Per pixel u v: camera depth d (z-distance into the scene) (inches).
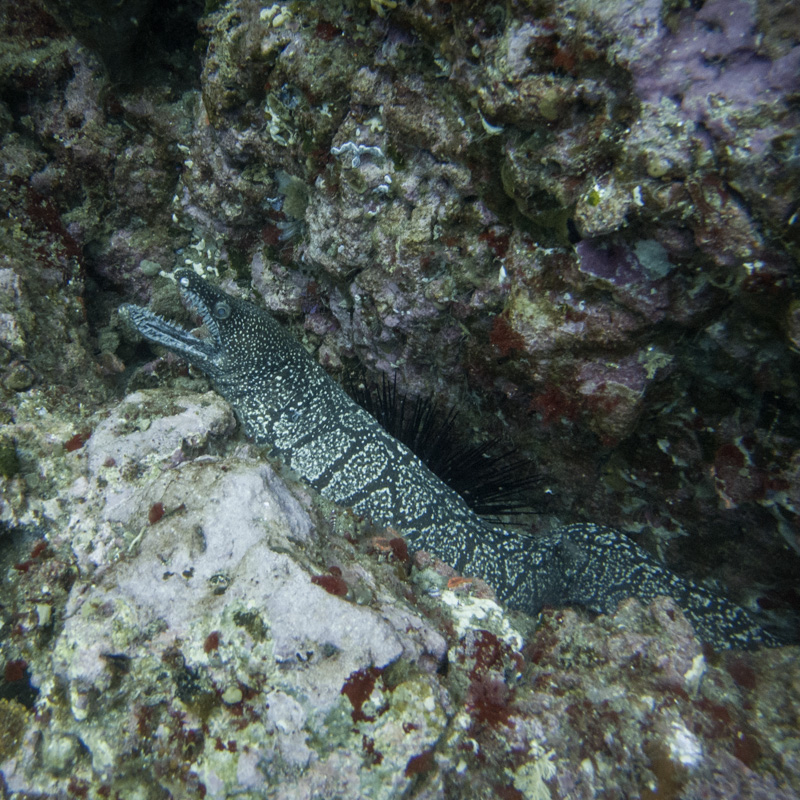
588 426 24.2
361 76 22.7
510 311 22.8
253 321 26.5
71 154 27.9
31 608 20.9
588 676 20.9
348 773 17.5
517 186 21.0
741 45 17.5
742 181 17.9
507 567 26.2
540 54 19.1
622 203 19.1
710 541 27.1
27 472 23.1
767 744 19.9
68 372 25.5
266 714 17.9
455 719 18.8
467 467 28.2
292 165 25.8
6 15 26.3
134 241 30.2
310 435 26.7
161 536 20.0
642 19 17.9
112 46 26.4
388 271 24.7
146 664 18.7
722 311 20.5
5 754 18.7
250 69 24.0
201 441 23.9
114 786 17.9
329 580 19.2
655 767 19.2
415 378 28.3
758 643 25.4
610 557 27.0
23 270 25.6
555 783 18.6
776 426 22.1
